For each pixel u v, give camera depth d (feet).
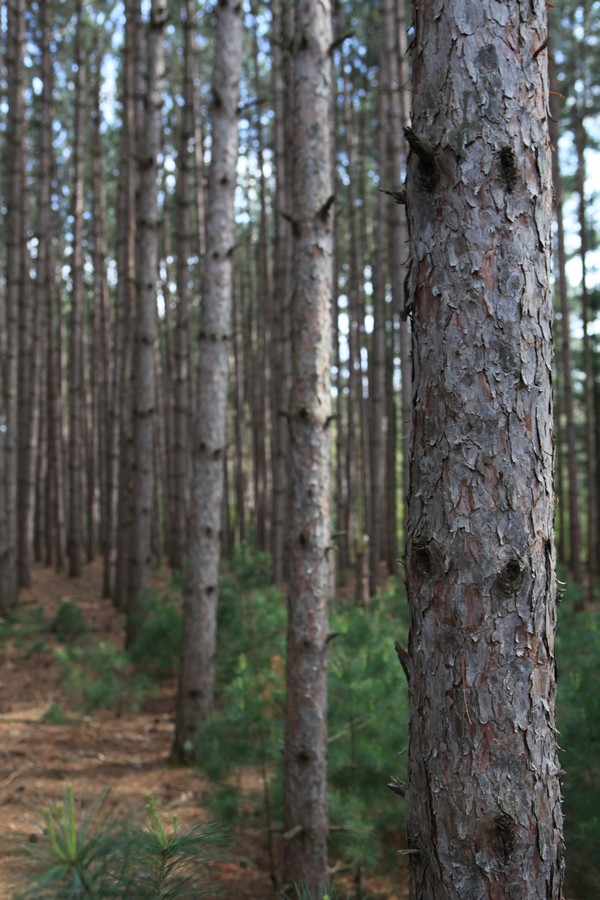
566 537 66.03
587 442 47.65
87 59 51.52
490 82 5.50
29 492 42.50
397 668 12.79
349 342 48.85
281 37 31.42
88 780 16.29
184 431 40.50
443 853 5.24
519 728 5.21
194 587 18.01
